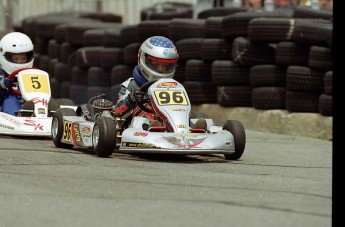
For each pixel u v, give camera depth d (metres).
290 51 36.69
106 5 70.38
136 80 27.88
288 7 56.03
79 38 51.69
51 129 29.81
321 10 41.88
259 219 17.73
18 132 31.16
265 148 31.44
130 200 19.06
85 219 17.44
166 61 27.44
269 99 37.94
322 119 35.66
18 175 21.94
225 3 54.47
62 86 52.88
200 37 42.28
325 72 35.78
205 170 24.14
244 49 38.44
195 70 41.41
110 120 26.12
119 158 26.17
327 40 35.22
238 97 39.69
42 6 72.00
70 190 20.05
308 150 31.14
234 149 26.02
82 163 24.62
